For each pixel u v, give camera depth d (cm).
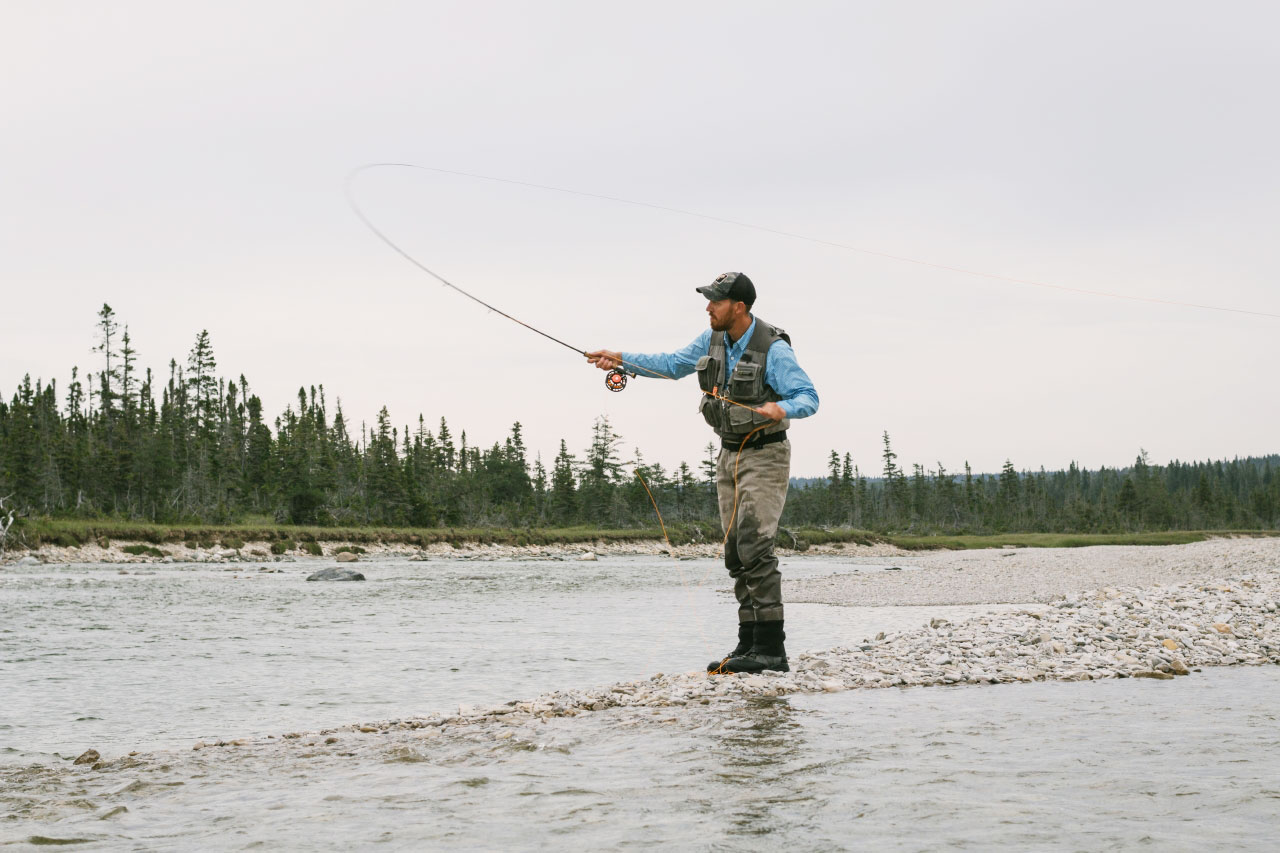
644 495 12950
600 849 261
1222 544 6203
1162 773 351
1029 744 416
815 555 9556
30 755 602
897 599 2519
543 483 14112
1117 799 309
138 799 357
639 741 441
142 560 5375
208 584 3095
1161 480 18675
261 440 11600
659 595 2623
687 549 9200
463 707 636
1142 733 445
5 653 1220
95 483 8750
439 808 321
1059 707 537
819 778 348
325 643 1334
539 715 554
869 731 456
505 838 278
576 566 5481
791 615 1908
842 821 284
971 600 2475
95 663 1116
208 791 369
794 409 657
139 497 9000
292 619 1766
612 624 1638
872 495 17700
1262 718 492
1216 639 878
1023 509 17875
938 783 336
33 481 8156
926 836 266
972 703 557
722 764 379
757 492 694
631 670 1014
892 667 729
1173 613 1026
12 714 771
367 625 1631
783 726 475
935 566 4906
